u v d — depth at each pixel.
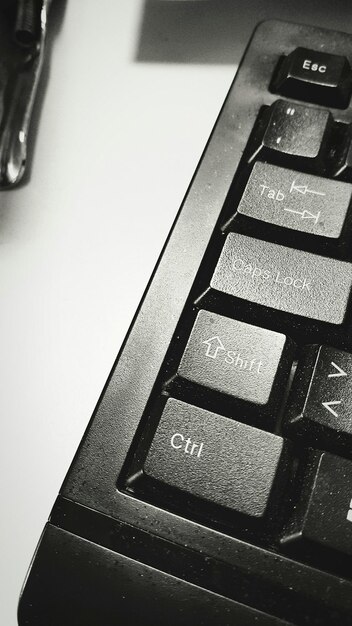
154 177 0.16
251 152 0.14
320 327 0.12
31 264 0.15
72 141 0.17
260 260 0.13
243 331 0.12
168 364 0.12
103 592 0.10
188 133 0.17
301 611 0.10
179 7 0.19
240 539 0.10
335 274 0.12
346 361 0.11
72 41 0.19
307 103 0.15
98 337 0.14
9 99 0.17
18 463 0.12
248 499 0.10
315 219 0.13
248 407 0.11
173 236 0.14
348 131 0.14
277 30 0.17
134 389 0.12
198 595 0.10
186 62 0.18
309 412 0.11
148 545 0.11
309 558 0.10
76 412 0.13
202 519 0.11
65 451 0.12
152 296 0.13
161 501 0.11
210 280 0.13
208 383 0.11
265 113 0.15
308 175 0.13
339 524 0.10
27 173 0.16
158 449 0.11
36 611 0.10
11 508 0.12
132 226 0.15
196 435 0.11
